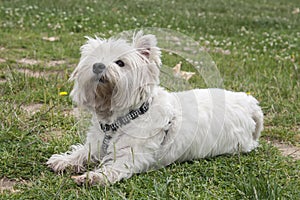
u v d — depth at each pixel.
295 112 6.57
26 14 13.05
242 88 7.55
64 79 7.25
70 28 11.95
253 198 3.82
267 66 9.41
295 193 4.07
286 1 22.95
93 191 3.87
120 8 15.62
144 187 4.05
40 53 9.15
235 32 13.24
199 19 14.63
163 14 15.00
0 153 4.56
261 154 5.08
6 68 7.90
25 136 5.04
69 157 4.45
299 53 10.98
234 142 4.97
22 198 3.75
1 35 10.57
